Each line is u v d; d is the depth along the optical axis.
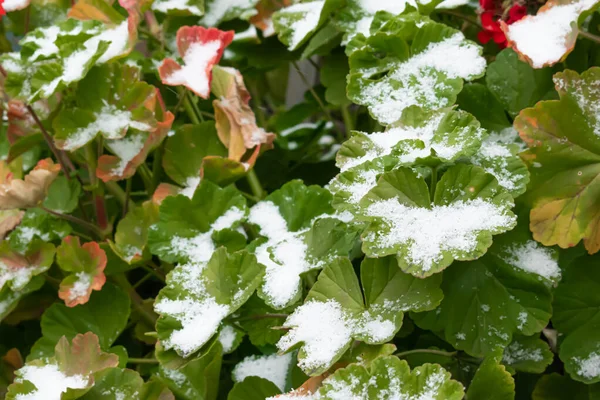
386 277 0.66
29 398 0.68
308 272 0.69
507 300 0.66
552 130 0.67
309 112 0.91
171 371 0.72
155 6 0.83
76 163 0.85
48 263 0.75
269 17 0.87
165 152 0.79
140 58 0.83
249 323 0.71
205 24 0.85
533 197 0.68
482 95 0.73
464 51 0.71
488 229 0.64
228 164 0.77
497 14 0.75
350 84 0.71
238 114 0.78
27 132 0.78
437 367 0.61
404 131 0.69
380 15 0.75
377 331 0.64
